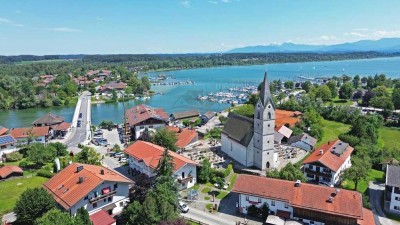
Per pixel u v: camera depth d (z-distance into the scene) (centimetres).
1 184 9094
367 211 6969
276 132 13125
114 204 7206
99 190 6869
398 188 7875
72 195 6625
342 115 17850
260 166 9950
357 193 6706
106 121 17088
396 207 7912
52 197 6600
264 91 9475
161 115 15888
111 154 11781
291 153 11481
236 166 10319
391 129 16625
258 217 7294
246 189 7381
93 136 14550
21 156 11512
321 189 6931
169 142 10981
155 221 5972
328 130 15900
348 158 10312
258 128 9838
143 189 7044
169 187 7050
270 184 7338
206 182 9262
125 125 14312
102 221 6334
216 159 10919
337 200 6612
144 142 10225
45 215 5653
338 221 6438
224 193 8581
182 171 8706
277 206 7094
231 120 11638
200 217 7294
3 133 13550
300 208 6694
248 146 10100
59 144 11575
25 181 9338
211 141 13150
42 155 10419
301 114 16712
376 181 9738
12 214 7281
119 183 7269
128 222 6272
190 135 12244
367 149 11500
